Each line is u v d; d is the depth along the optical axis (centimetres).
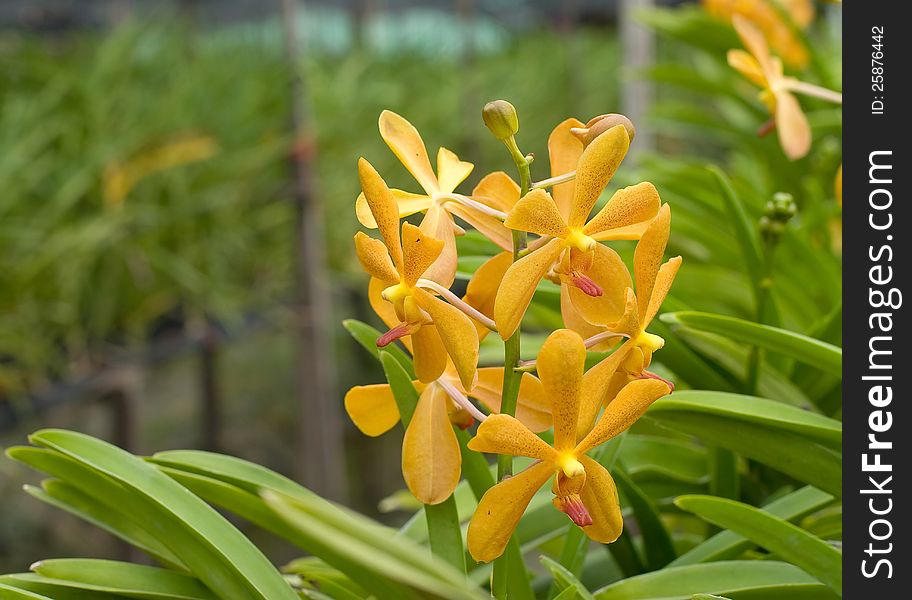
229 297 138
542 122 252
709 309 63
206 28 187
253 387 204
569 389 35
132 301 129
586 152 35
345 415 204
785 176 83
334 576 45
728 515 40
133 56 147
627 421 36
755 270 51
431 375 37
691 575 42
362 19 240
